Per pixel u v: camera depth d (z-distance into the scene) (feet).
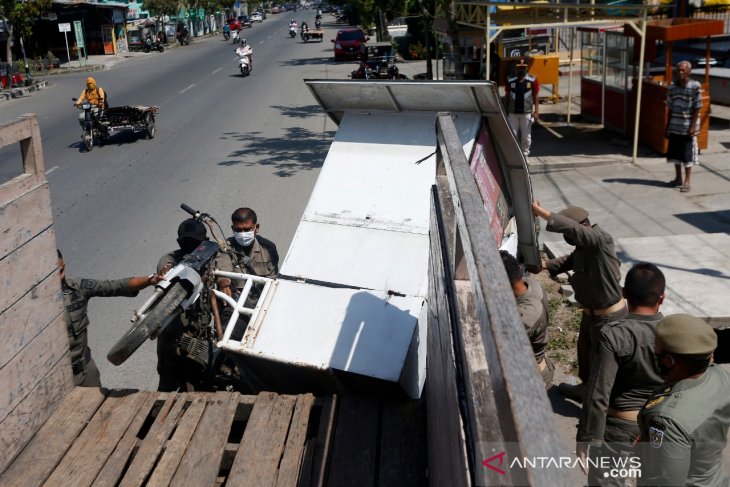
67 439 11.20
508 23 39.42
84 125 53.52
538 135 49.93
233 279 16.16
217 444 10.99
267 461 10.62
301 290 14.40
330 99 17.70
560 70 81.46
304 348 13.47
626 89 45.73
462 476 5.41
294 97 78.02
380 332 13.37
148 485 10.24
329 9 436.35
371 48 92.68
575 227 14.67
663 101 40.88
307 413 11.59
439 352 8.55
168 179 43.42
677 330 8.25
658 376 10.52
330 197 16.17
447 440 6.92
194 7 226.58
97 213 36.60
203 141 55.47
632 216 31.14
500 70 62.34
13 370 10.78
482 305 4.81
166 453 10.87
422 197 15.64
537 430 3.62
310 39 188.14
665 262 23.48
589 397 10.61
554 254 25.77
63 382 12.30
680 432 7.90
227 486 10.17
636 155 40.14
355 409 11.77
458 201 6.82
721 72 55.31
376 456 10.84
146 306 12.81
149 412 11.91
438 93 16.10
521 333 4.26
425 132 16.75
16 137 10.84
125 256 29.71
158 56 156.76
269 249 17.92
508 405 3.80
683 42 67.00
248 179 42.45
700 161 39.88
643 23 38.50
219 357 15.38
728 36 65.67
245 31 255.29
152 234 32.58
